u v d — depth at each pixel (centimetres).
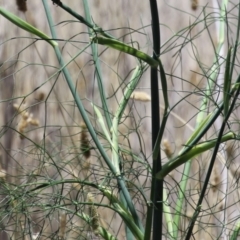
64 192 183
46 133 191
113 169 161
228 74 151
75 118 191
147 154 191
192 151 154
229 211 189
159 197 156
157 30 150
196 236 188
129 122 191
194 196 187
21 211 163
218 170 187
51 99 191
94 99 191
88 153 171
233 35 190
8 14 161
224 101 152
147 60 150
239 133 171
